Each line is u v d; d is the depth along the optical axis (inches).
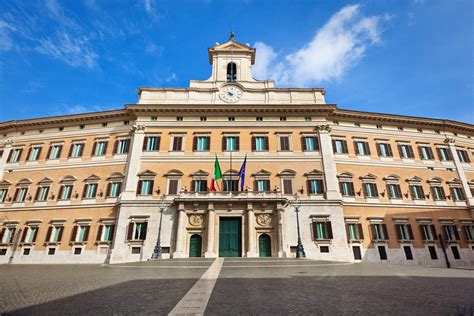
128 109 1378.0
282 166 1279.5
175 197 1194.6
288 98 1444.4
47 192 1320.1
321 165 1284.4
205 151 1307.8
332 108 1373.0
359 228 1203.2
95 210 1236.5
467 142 1541.6
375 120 1456.7
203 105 1363.2
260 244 1115.9
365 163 1347.2
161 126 1363.2
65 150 1406.3
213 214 1130.0
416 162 1406.3
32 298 271.7
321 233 1155.9
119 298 269.0
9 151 1451.8
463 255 1235.2
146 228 1145.4
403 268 741.9
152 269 655.1
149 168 1272.1
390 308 220.7
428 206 1306.6
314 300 256.2
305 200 1194.6
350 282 394.0
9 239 1256.2
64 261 1163.9
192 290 319.6
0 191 1360.7
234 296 277.9
